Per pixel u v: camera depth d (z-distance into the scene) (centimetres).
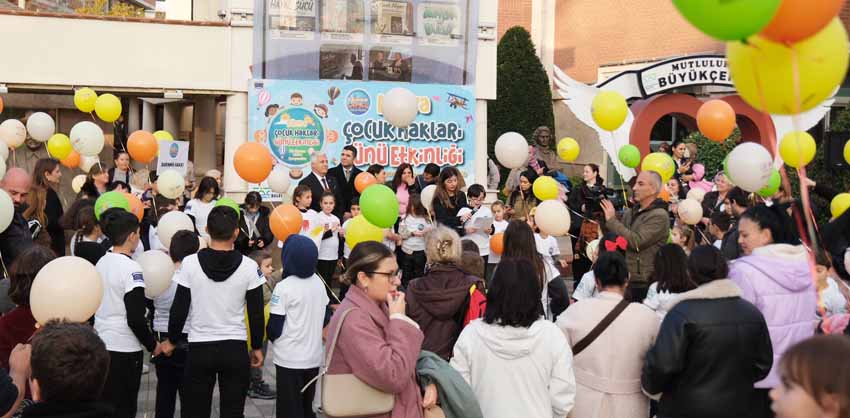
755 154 752
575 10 2339
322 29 1391
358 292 480
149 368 912
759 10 357
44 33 1328
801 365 263
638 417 502
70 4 2139
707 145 1736
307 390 649
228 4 1384
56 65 1334
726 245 774
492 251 1061
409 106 991
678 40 2041
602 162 2061
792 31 379
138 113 1886
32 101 1736
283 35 1377
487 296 486
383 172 1198
